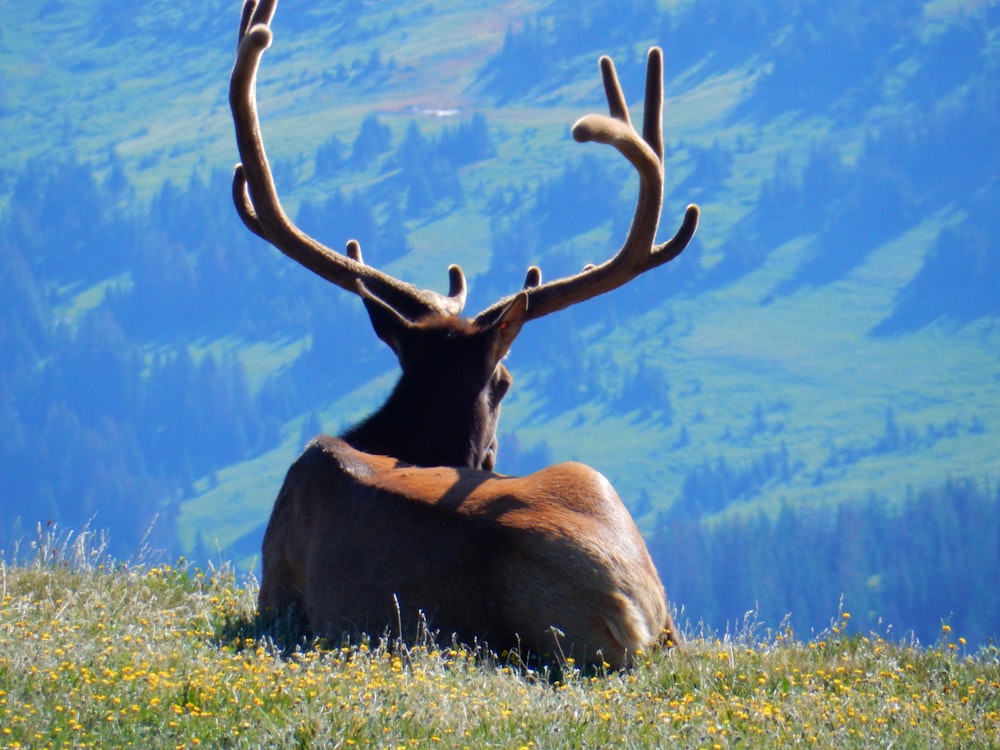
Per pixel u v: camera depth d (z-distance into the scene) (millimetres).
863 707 22875
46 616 28156
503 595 25562
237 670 23906
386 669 24375
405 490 27734
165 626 28828
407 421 31750
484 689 23297
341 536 27984
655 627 26109
